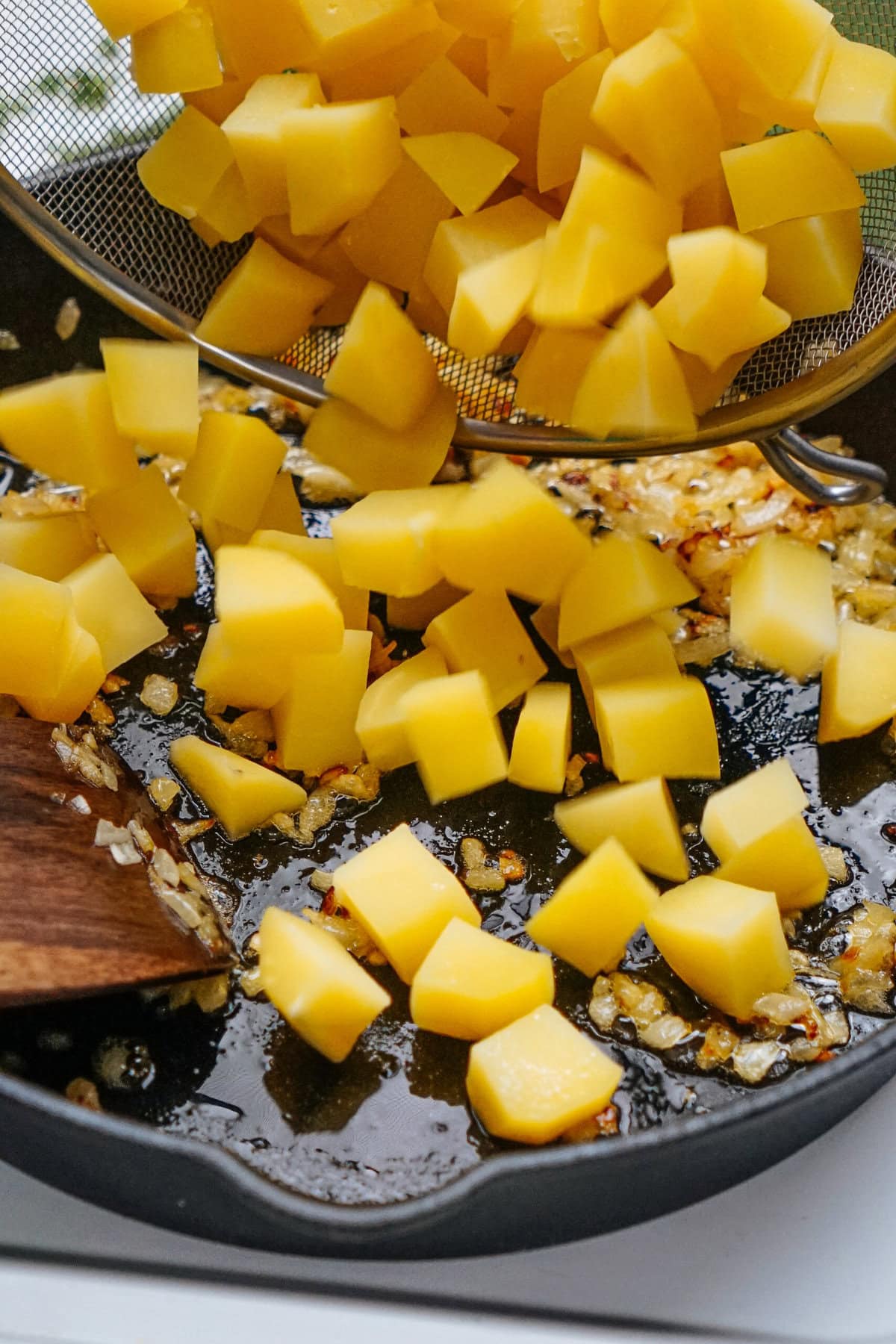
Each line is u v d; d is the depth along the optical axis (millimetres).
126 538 418
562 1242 351
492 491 388
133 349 398
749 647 408
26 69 417
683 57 367
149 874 370
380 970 375
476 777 393
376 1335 344
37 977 346
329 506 444
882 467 443
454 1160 354
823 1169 359
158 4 386
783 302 392
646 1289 349
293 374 416
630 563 399
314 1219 318
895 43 403
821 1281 349
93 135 427
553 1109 346
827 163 376
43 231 411
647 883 369
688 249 368
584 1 381
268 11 387
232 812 388
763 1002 368
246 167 388
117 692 409
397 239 403
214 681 399
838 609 422
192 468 416
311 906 383
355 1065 363
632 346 378
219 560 392
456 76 390
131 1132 323
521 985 358
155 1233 352
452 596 416
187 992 369
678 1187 344
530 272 380
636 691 395
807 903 382
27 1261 349
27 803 365
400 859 372
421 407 404
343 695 397
